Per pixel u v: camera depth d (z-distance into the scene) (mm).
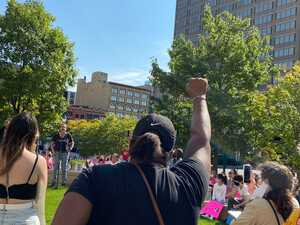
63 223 949
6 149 1869
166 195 1012
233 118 18219
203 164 1104
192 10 66562
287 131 14195
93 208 981
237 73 19297
